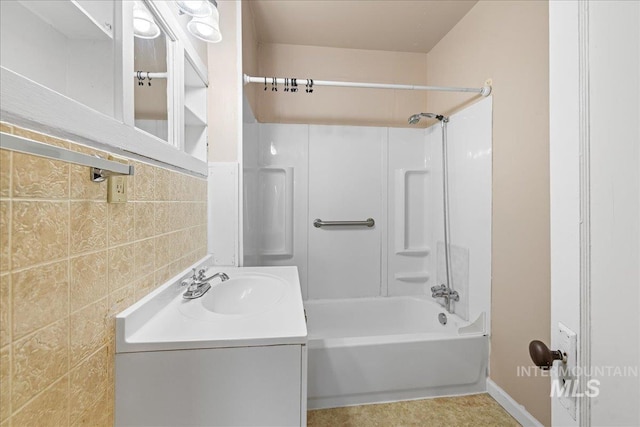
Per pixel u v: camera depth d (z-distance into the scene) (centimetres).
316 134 218
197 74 138
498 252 149
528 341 131
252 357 71
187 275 114
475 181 167
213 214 150
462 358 154
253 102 197
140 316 77
